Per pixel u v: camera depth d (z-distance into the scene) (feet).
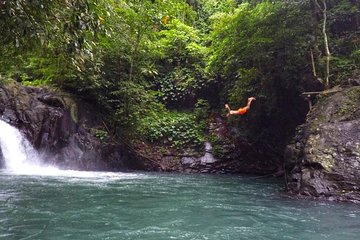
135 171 49.11
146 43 52.39
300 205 24.12
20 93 46.24
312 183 27.17
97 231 16.57
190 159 52.42
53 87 51.13
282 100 46.24
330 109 31.53
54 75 50.88
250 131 52.31
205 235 16.46
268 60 41.70
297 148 31.89
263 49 39.96
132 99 52.47
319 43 39.68
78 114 49.06
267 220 19.61
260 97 46.34
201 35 66.33
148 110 55.67
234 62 45.01
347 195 25.27
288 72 41.11
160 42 59.41
